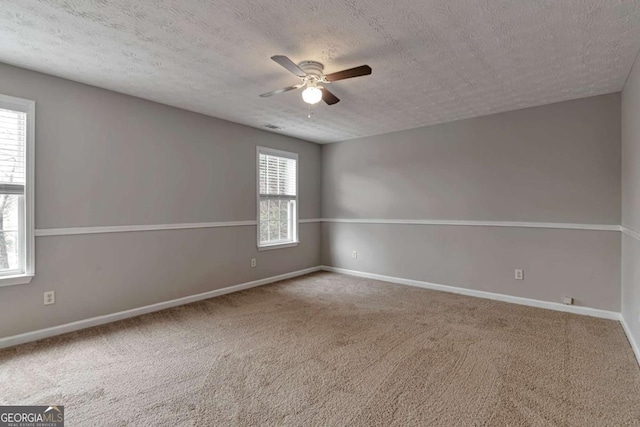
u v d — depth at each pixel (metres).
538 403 1.92
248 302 3.97
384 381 2.17
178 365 2.39
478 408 1.88
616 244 3.31
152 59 2.61
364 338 2.88
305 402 1.94
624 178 3.09
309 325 3.20
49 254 2.92
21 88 2.76
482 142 4.16
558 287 3.64
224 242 4.38
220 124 4.32
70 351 2.62
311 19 2.04
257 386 2.12
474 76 2.91
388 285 4.82
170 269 3.80
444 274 4.51
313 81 2.66
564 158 3.59
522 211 3.87
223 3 1.88
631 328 2.75
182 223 3.91
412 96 3.43
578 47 2.37
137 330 3.08
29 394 2.02
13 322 2.74
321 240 5.96
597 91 3.28
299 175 5.52
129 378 2.21
